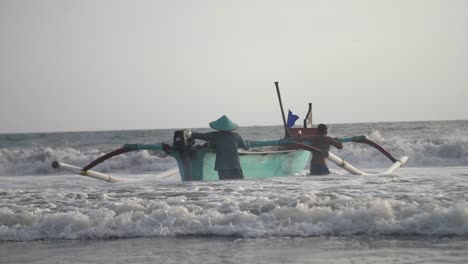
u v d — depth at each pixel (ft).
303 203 92.17
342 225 82.53
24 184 164.96
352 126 587.68
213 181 149.79
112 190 134.00
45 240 83.87
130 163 282.15
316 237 79.66
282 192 117.50
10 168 289.94
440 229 79.61
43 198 118.01
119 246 78.23
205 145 152.97
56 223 88.02
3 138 620.08
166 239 81.71
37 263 69.51
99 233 85.51
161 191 127.24
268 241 78.13
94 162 155.02
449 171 188.65
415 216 82.02
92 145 523.70
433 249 70.54
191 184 142.20
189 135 151.33
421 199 95.45
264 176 164.55
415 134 455.63
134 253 73.46
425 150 263.49
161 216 88.84
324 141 165.17
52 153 307.78
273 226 84.17
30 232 86.58
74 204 105.60
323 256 68.54
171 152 153.48
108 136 624.18
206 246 76.07
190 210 92.73
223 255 70.59
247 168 160.15
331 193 111.65
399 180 141.49
